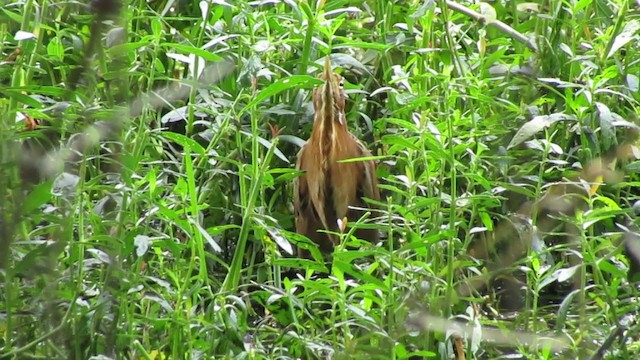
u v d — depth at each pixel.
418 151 10.00
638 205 8.51
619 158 10.33
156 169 9.51
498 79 11.35
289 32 11.48
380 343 8.77
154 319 8.59
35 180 7.10
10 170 7.04
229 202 10.95
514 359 8.98
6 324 8.24
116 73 7.52
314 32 11.65
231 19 11.35
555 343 8.48
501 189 9.51
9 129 7.59
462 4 12.68
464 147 9.52
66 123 8.38
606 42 11.33
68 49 10.52
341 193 11.16
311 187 11.20
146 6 11.94
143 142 9.31
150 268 9.20
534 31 12.11
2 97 8.73
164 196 10.37
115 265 8.04
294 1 11.45
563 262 9.77
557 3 11.75
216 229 9.43
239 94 10.36
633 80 10.48
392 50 12.32
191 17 12.29
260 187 9.75
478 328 8.33
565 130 11.05
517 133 9.74
